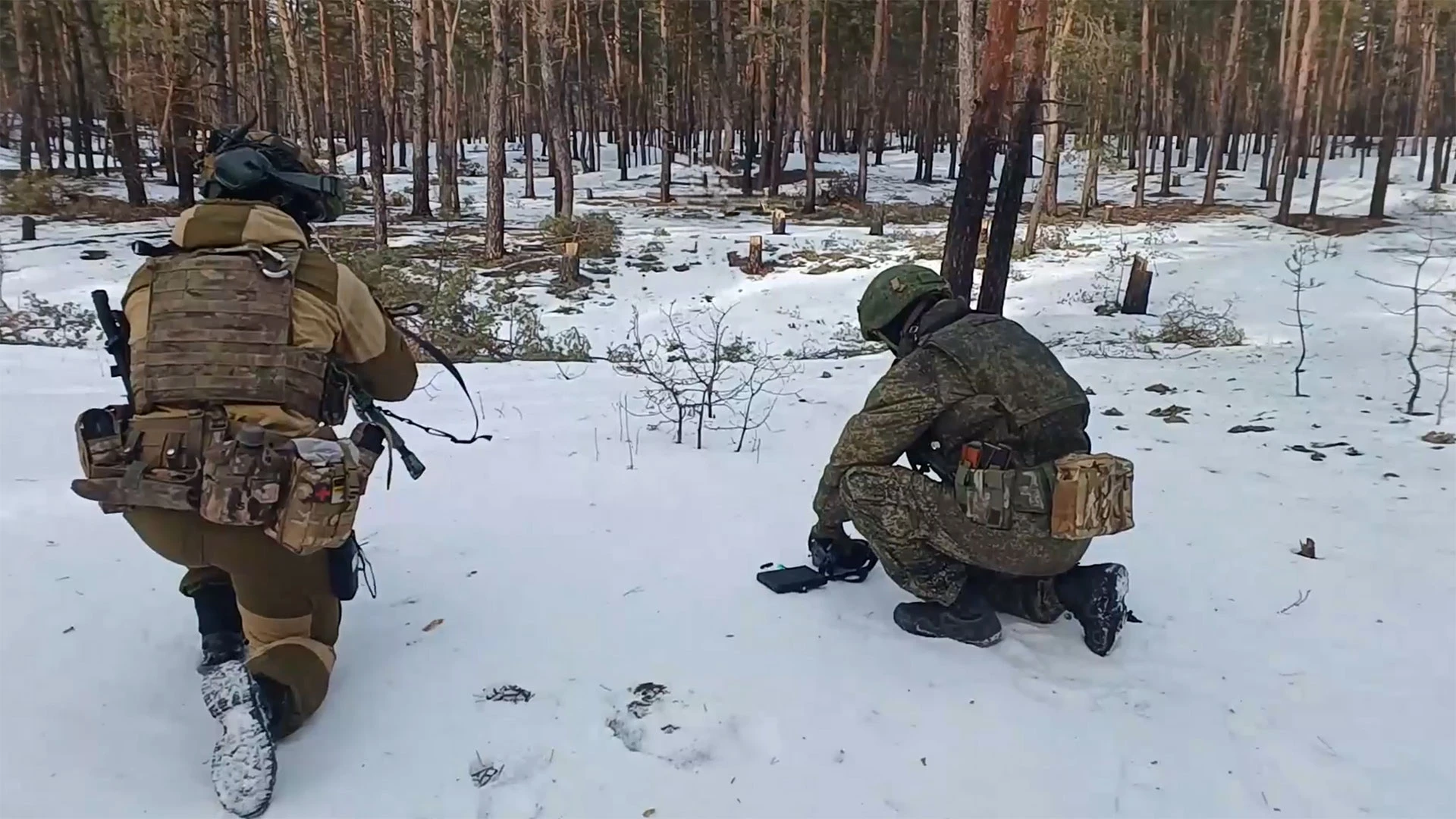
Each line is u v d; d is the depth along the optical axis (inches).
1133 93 1519.4
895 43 1729.8
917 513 117.8
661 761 94.3
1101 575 117.6
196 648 109.9
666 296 741.9
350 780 88.7
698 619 124.1
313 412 90.7
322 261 93.1
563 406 250.8
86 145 1289.4
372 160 856.9
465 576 134.4
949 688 109.8
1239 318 593.6
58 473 169.0
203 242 90.8
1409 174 1568.7
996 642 120.6
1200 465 213.8
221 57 970.1
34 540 136.9
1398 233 970.1
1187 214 1175.6
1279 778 95.9
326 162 1464.1
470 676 107.5
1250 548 158.9
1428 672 118.0
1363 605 137.2
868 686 109.4
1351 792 93.7
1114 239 956.6
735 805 88.4
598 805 87.4
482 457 193.8
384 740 95.0
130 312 89.9
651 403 253.3
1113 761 97.3
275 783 84.0
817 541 137.2
